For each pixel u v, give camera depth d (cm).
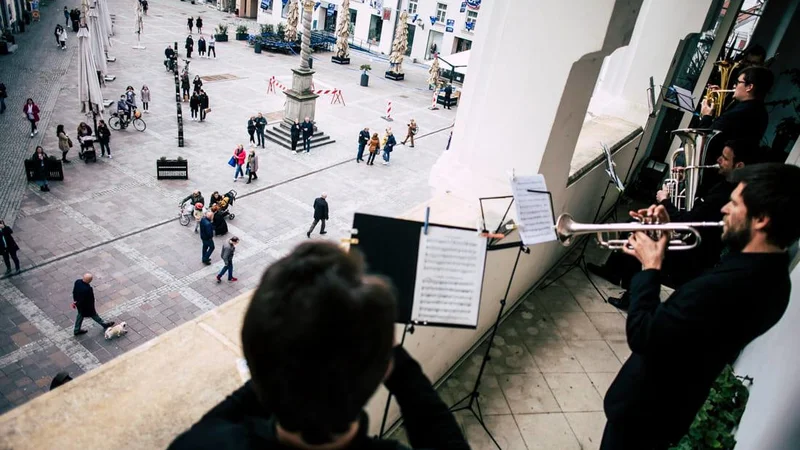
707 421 353
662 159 900
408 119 2559
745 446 339
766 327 206
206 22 4044
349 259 88
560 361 459
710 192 400
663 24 663
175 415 213
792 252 413
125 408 213
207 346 251
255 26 4175
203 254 1180
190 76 2627
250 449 87
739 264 197
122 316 1005
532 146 405
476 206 430
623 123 695
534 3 374
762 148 830
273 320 75
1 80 2200
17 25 2958
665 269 422
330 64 3481
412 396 116
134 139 1802
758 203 189
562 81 376
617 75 723
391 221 201
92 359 902
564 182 470
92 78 1689
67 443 195
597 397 427
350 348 76
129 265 1152
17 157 1563
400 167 1950
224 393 226
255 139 1967
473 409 399
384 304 82
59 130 1512
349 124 2350
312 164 1848
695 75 872
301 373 75
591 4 347
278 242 1340
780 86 1268
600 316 523
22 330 940
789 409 278
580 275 587
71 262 1132
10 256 1115
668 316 202
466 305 211
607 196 685
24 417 202
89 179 1483
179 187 1521
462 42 3622
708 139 434
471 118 441
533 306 524
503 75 405
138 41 3036
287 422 81
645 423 242
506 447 372
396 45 3259
